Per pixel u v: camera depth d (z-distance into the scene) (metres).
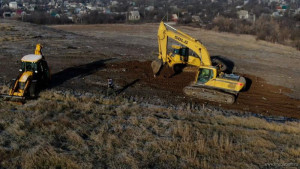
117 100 16.75
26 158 9.77
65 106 14.96
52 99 16.02
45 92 16.66
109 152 10.66
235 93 18.03
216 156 10.90
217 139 12.11
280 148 12.05
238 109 17.27
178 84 20.92
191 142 11.71
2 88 16.86
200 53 19.03
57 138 11.39
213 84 18.17
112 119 13.89
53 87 18.20
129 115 14.79
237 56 35.38
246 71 27.36
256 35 61.34
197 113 15.81
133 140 11.75
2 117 12.91
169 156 10.57
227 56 34.72
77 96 16.95
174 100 17.78
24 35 36.53
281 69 29.75
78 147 10.84
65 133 11.82
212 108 17.05
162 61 21.09
